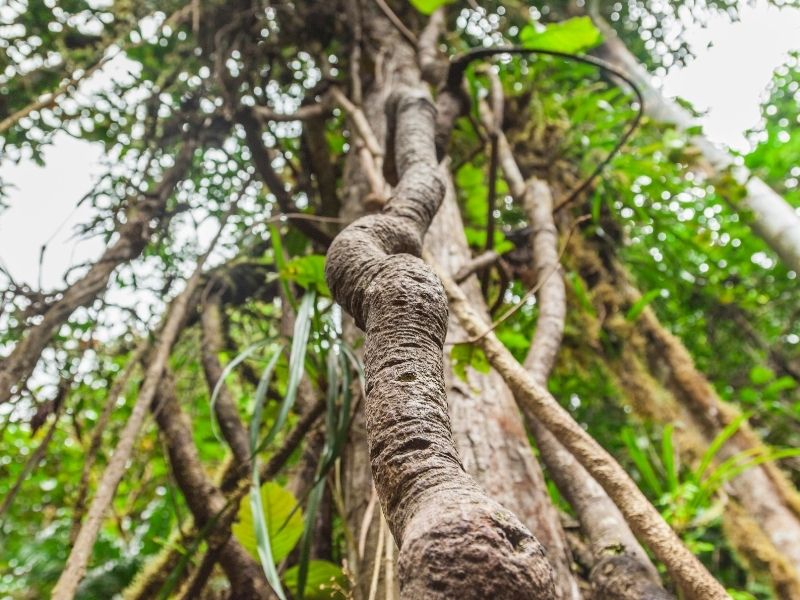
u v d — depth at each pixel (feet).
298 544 5.08
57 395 4.94
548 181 9.35
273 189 7.04
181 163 6.87
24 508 8.95
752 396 11.10
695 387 8.70
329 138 8.75
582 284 8.95
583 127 9.61
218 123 7.26
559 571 3.57
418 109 4.33
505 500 3.79
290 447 4.78
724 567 8.87
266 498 4.02
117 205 6.10
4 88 6.89
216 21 7.84
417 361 1.51
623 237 9.93
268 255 7.73
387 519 1.31
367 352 1.64
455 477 1.26
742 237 11.43
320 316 4.45
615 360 8.87
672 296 10.91
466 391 4.48
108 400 4.92
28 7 7.00
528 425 4.82
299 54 8.91
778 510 7.68
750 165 12.26
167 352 5.21
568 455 4.42
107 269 5.62
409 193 2.74
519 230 8.61
